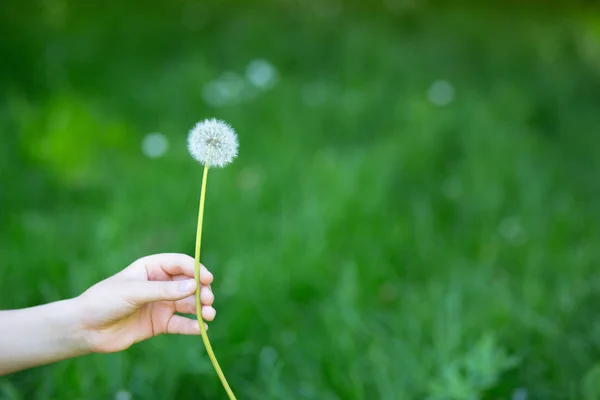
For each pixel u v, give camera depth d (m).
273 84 4.73
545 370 2.37
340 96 4.85
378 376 2.28
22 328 1.37
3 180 3.37
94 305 1.37
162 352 2.28
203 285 1.49
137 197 3.34
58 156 3.71
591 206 3.77
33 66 4.55
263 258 2.88
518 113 4.89
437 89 5.02
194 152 1.35
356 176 3.53
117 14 6.02
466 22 7.36
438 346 2.39
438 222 3.46
